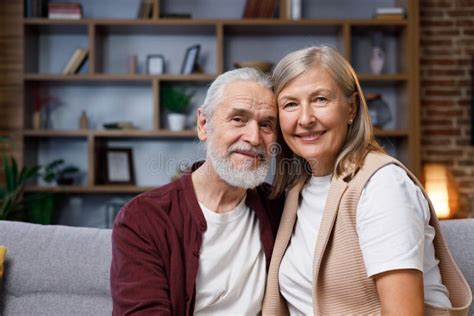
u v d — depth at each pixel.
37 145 5.12
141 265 1.69
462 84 5.08
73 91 5.11
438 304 1.54
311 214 1.75
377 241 1.46
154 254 1.71
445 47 5.10
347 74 1.69
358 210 1.54
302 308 1.71
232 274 1.77
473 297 1.87
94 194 5.06
